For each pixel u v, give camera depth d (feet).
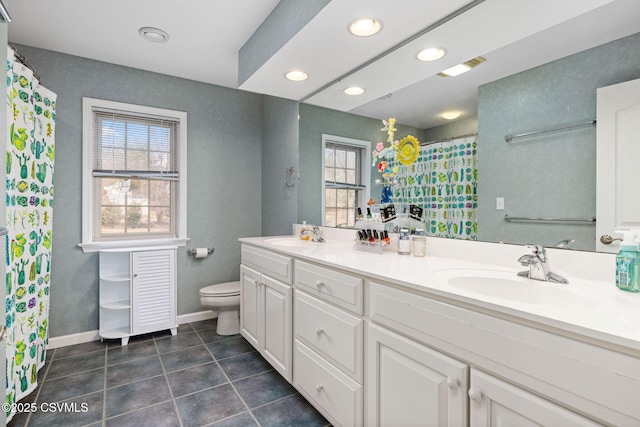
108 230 8.96
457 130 5.17
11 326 5.34
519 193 4.37
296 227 8.83
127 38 7.37
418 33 5.17
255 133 11.06
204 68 9.01
